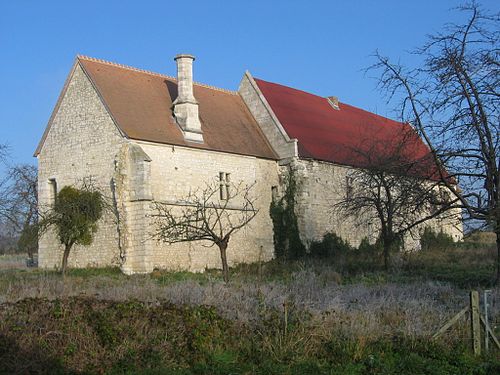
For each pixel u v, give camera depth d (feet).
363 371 39.34
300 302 50.93
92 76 106.22
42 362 36.32
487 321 43.19
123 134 100.48
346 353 41.29
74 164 108.17
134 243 99.45
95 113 105.50
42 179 112.88
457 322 45.42
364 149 142.82
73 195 104.99
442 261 111.96
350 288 65.92
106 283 71.61
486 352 41.68
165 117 109.60
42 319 39.60
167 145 104.42
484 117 61.98
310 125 138.10
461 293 63.31
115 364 37.50
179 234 97.86
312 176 127.75
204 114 119.14
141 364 37.86
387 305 51.13
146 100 110.01
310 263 110.32
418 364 39.68
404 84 63.93
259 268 99.40
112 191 102.42
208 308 44.60
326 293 59.00
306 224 124.16
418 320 46.32
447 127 63.36
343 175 135.64
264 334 42.47
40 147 114.01
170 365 38.45
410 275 91.20
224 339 42.01
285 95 142.92
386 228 102.17
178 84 111.14
